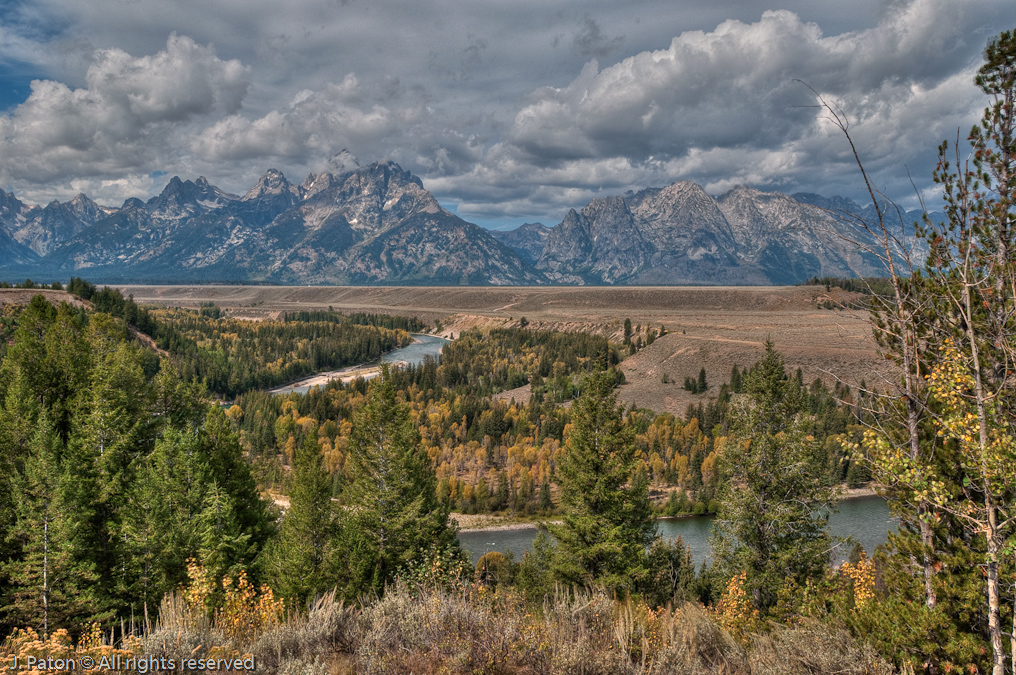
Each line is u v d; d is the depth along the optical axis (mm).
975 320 9219
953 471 9938
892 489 10281
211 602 11477
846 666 8414
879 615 10203
